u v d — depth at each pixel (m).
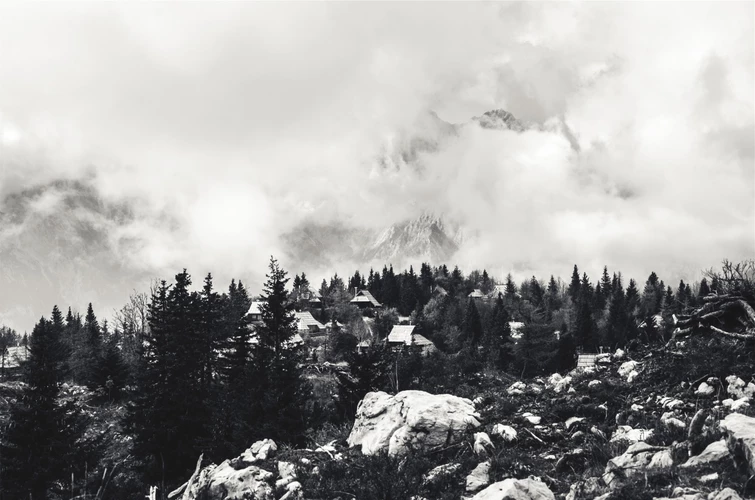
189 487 17.77
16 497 27.92
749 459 9.42
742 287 20.02
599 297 120.62
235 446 26.62
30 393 30.81
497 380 34.06
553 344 66.62
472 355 61.91
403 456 14.77
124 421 34.41
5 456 29.48
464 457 14.17
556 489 11.72
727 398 15.09
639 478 10.44
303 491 13.73
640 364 20.25
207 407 32.88
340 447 17.58
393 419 16.69
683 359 17.64
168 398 33.03
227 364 41.19
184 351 35.03
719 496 8.70
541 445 14.40
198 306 39.59
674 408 15.17
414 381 40.50
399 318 114.62
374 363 36.50
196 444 30.91
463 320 96.00
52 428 30.42
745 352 17.06
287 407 28.09
